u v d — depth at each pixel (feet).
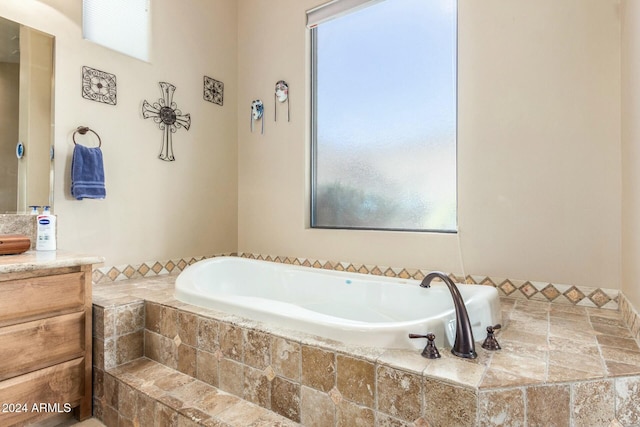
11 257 5.14
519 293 6.22
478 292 5.05
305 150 8.82
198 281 6.83
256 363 4.53
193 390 4.88
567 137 5.80
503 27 6.29
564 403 3.18
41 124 6.38
